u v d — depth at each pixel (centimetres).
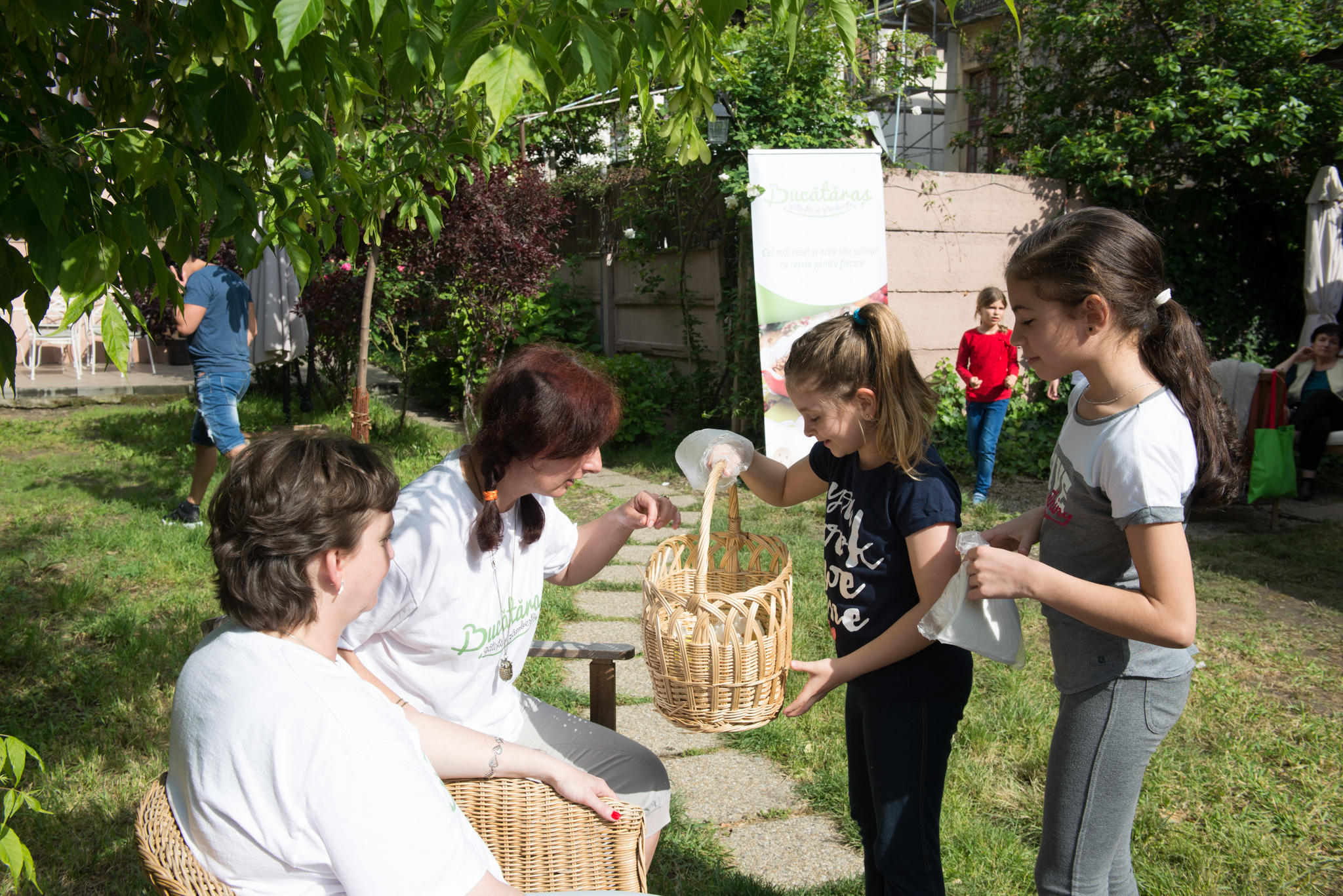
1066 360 168
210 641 135
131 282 198
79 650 407
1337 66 999
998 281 895
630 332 1062
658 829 207
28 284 186
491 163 407
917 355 866
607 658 240
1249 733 347
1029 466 790
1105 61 972
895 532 189
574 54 165
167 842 125
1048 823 183
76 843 272
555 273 1170
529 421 174
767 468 234
